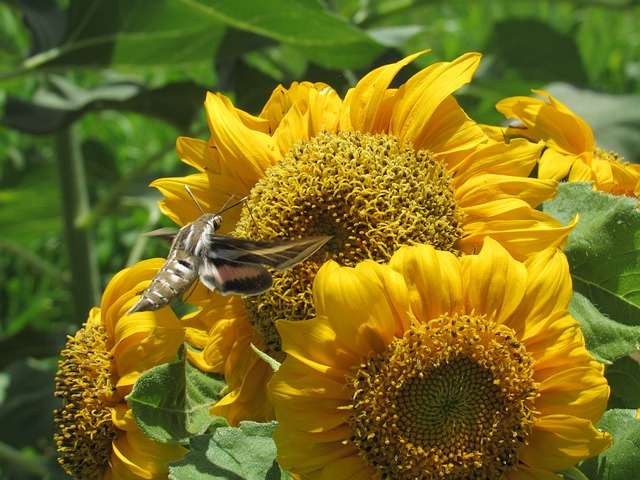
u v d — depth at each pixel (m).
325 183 0.50
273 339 0.50
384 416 0.46
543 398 0.46
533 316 0.47
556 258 0.47
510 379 0.46
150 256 0.96
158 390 0.49
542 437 0.46
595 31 1.23
